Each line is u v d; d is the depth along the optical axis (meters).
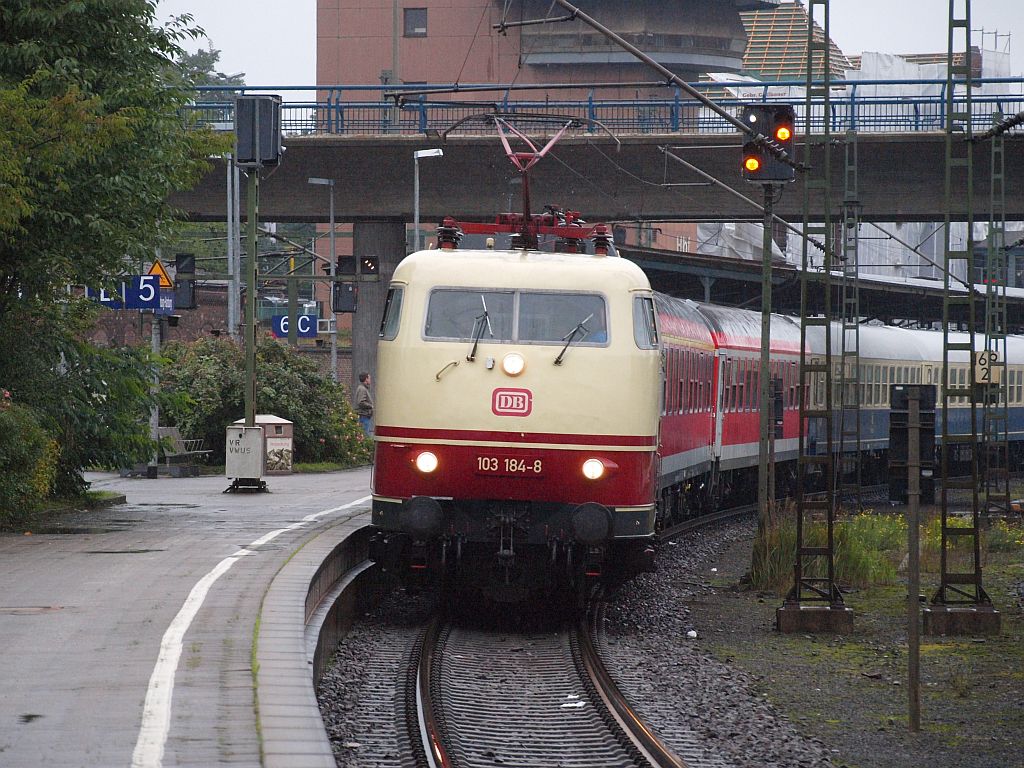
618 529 41.72
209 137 58.19
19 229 51.44
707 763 27.73
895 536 72.19
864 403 108.69
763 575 56.88
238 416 106.50
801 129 127.88
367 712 30.88
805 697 35.56
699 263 131.62
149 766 19.66
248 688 24.38
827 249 47.53
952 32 45.28
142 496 70.50
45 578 37.38
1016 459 138.75
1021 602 52.69
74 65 53.50
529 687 34.97
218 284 195.00
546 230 48.56
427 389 41.84
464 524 41.81
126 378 60.09
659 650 41.53
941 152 126.94
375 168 139.88
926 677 38.41
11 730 21.56
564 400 41.66
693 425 71.12
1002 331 85.81
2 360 56.47
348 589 42.72
